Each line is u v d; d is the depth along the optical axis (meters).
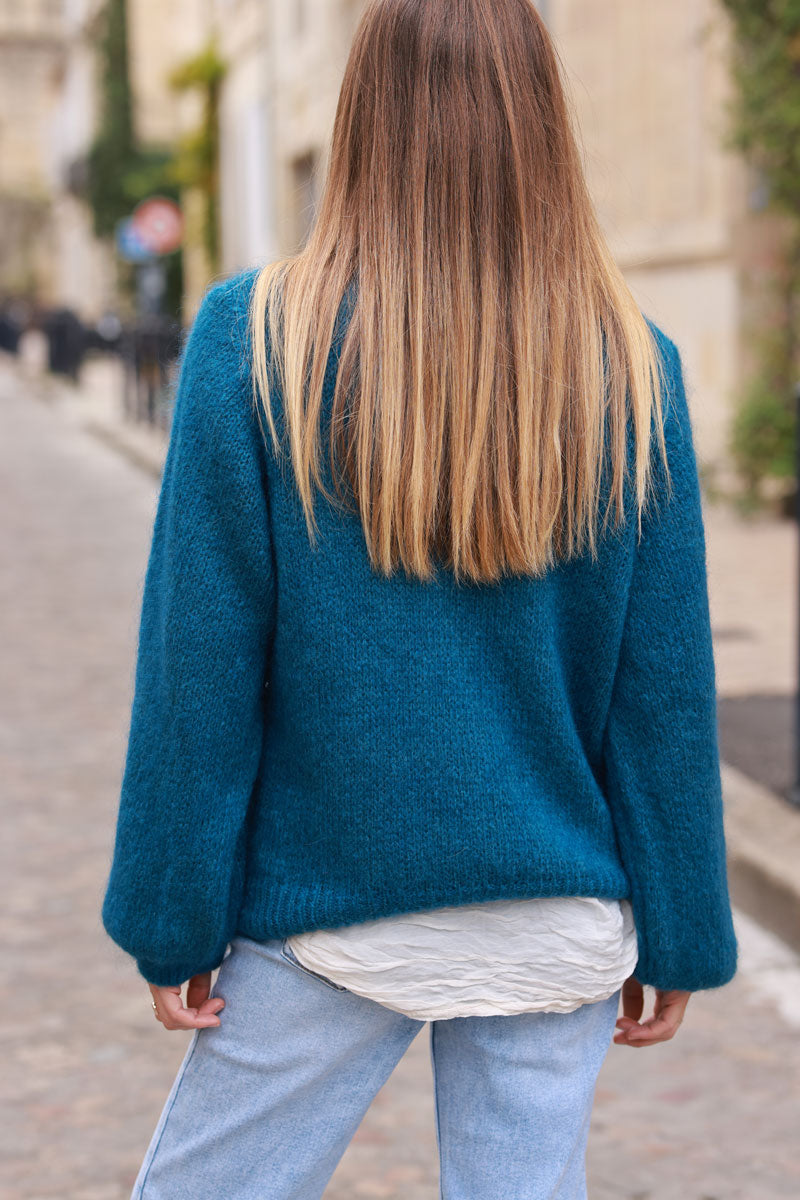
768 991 3.43
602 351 1.39
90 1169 2.68
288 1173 1.48
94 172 37.03
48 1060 3.09
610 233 11.33
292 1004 1.43
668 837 1.43
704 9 10.04
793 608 6.88
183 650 1.36
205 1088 1.48
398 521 1.33
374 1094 1.50
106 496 12.03
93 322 31.50
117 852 1.42
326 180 1.44
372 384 1.33
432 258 1.35
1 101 63.12
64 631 7.27
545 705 1.38
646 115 10.91
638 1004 1.65
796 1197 2.59
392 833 1.35
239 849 1.44
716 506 9.58
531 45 1.41
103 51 37.38
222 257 24.11
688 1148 2.76
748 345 9.86
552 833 1.38
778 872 3.73
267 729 1.44
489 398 1.33
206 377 1.37
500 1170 1.45
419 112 1.37
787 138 9.06
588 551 1.39
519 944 1.40
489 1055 1.45
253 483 1.35
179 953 1.41
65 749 5.36
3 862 4.23
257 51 21.22
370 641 1.35
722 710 5.26
